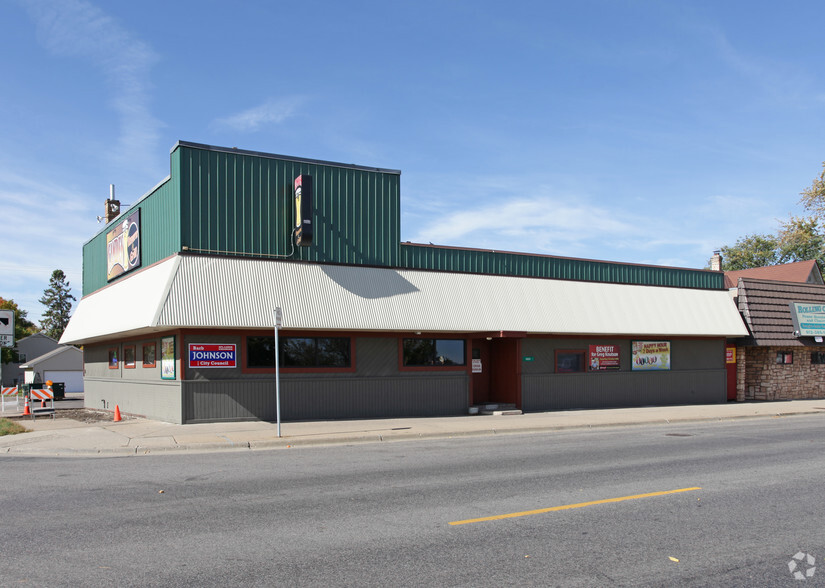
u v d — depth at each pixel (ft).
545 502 29.12
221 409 58.18
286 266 60.90
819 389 102.06
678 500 29.71
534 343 75.66
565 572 19.84
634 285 84.17
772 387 96.12
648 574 19.74
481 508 27.94
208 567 20.12
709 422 69.21
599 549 22.18
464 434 55.36
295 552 21.68
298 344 62.03
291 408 61.11
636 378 83.05
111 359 79.00
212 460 41.34
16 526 24.89
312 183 63.00
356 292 63.41
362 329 62.28
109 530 24.36
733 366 94.27
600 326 77.51
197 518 26.14
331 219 64.18
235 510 27.50
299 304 59.77
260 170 61.31
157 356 63.21
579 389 78.43
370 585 18.62
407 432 53.67
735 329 90.07
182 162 57.67
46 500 29.40
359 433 52.29
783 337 95.45
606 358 81.05
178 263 56.08
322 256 63.36
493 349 77.77
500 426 58.44
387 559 20.97
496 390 76.95
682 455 43.47
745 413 74.43
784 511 27.76
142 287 62.03
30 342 203.00
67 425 63.77
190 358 57.16
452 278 70.13
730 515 27.02
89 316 80.02
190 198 57.72
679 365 87.20
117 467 38.68
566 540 23.21
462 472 36.73
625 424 64.64
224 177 59.52
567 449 46.42
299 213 60.64
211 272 57.21
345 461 40.81
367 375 64.90
